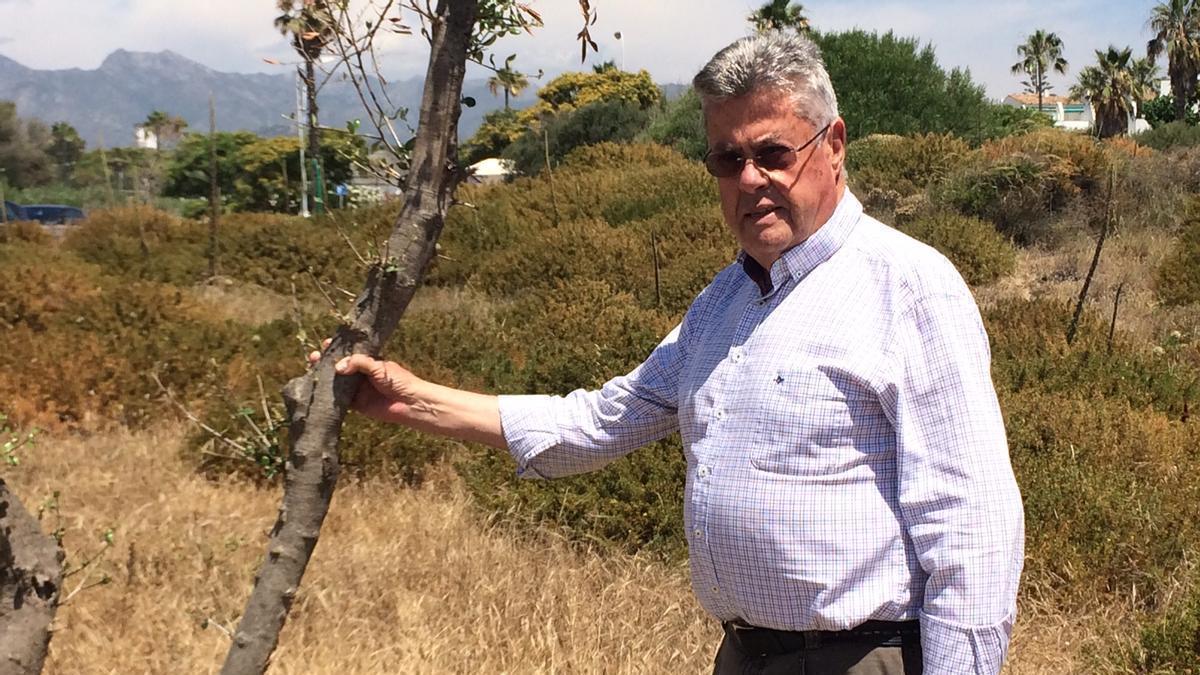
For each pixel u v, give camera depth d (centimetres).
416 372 680
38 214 3478
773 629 185
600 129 2911
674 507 470
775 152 180
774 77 179
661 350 218
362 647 360
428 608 391
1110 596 410
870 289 177
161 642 355
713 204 1534
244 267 1386
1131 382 655
